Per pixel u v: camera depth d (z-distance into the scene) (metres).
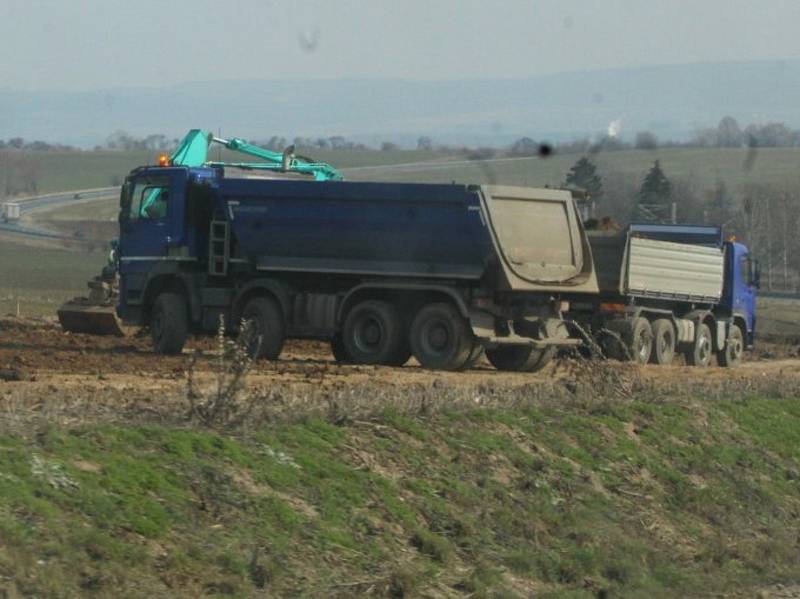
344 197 93.69
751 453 81.44
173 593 42.62
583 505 64.44
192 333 101.00
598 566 58.44
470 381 81.75
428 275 92.31
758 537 70.88
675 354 130.12
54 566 40.62
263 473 52.53
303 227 95.38
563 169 183.12
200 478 49.81
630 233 114.00
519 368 99.56
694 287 126.38
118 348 106.50
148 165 104.25
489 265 90.56
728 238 138.38
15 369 76.38
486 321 92.25
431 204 91.19
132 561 43.09
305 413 60.72
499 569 54.53
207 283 100.25
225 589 43.94
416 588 49.22
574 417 74.12
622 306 114.00
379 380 78.88
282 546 48.22
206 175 101.31
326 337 96.88
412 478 58.69
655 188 198.12
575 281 94.69
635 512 66.94
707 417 83.25
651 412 79.81
